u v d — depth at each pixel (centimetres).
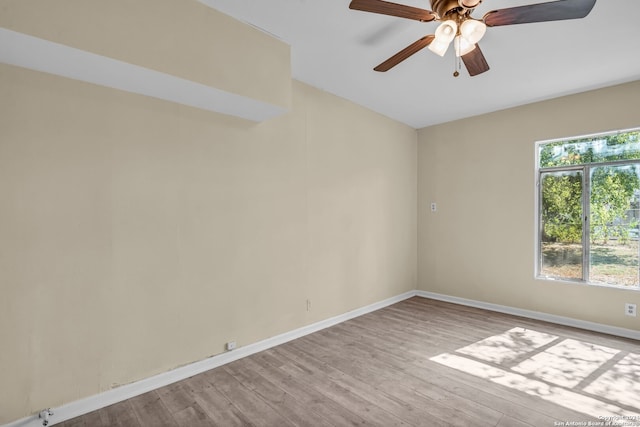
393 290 459
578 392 226
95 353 210
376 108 416
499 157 416
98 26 170
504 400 217
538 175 394
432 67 299
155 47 190
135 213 227
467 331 345
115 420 199
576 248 368
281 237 319
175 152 246
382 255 439
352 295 395
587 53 269
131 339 225
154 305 236
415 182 499
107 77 200
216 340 269
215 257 270
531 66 293
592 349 297
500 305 415
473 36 188
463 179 450
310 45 263
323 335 337
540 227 393
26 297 186
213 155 268
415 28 238
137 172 228
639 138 329
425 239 492
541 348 300
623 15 215
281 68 257
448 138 466
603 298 342
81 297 205
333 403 215
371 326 363
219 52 219
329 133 367
